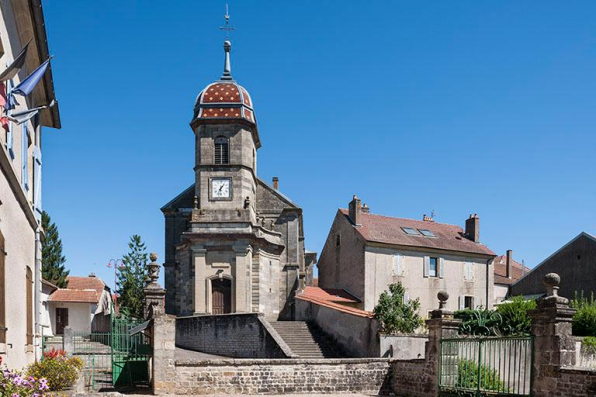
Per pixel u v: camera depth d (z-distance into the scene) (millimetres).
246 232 33688
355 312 26969
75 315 39531
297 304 32188
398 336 24594
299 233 41562
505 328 19938
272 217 38281
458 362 17750
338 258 40000
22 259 12953
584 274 38875
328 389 19516
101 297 44281
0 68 10883
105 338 31906
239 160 34594
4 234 10883
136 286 49812
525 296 43312
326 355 26594
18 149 12688
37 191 15789
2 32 10961
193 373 18484
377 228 39000
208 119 34719
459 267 40188
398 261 37750
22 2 11664
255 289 34062
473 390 16109
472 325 18781
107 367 23047
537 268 42719
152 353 18906
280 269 37469
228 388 18703
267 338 26297
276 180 43156
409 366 19344
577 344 19625
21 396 8672
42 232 16219
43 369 13969
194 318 30828
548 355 13984
